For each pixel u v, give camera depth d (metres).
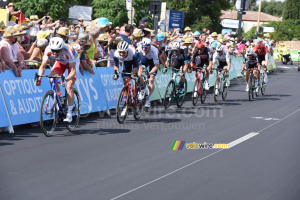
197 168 7.39
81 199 5.79
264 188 6.46
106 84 12.98
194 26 61.69
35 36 14.61
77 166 7.31
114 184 6.43
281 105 16.08
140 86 11.80
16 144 8.70
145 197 5.92
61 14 27.25
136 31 12.94
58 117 9.73
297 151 8.97
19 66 10.09
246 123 12.06
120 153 8.27
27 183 6.38
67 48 9.24
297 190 6.43
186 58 14.05
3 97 9.54
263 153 8.67
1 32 10.27
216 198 5.97
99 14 31.55
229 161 7.94
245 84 23.81
